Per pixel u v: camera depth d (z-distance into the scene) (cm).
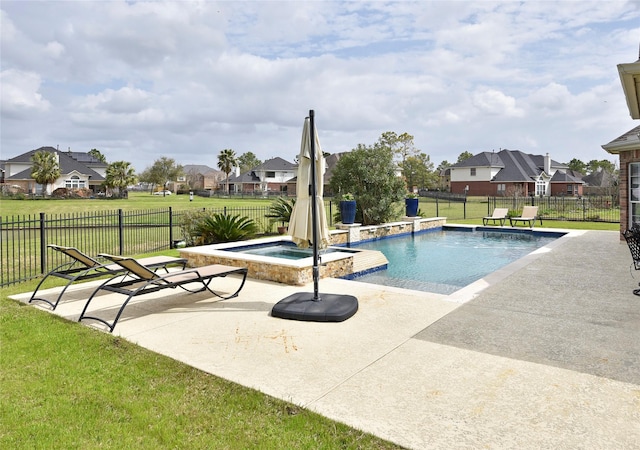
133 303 591
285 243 1114
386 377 346
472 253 1223
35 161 5347
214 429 278
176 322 501
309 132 556
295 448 254
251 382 340
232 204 4038
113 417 295
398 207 1862
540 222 1941
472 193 5722
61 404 312
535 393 315
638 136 1187
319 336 446
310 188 573
